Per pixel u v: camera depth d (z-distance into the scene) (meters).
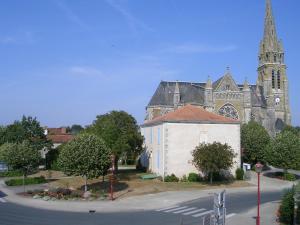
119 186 46.50
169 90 95.94
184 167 51.22
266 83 114.00
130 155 58.47
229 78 92.75
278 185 49.97
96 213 31.53
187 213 31.31
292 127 101.31
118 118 57.25
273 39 116.31
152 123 57.25
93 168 41.50
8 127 71.88
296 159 54.81
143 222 27.56
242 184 49.34
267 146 59.84
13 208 33.72
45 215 30.34
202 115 53.75
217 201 17.58
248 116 92.25
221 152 47.62
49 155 70.00
